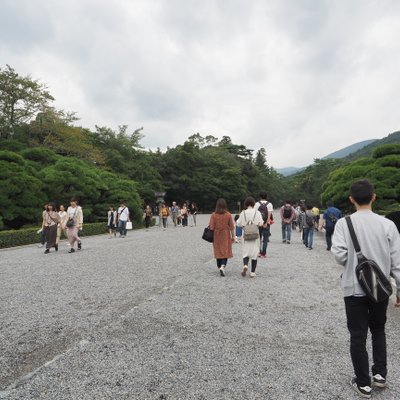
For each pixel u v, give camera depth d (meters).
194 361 3.04
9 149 23.09
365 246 2.47
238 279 6.56
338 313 4.45
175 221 27.55
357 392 2.49
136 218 27.56
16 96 26.94
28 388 2.58
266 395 2.47
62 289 5.82
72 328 3.93
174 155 56.75
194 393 2.50
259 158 97.62
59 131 29.19
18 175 16.95
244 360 3.06
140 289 5.80
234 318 4.24
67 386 2.61
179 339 3.56
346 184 20.84
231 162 67.81
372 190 2.61
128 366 2.94
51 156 23.06
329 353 3.22
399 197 18.94
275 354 3.19
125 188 26.53
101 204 23.91
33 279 6.64
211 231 6.84
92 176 22.81
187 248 11.75
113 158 39.31
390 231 2.48
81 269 7.69
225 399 2.42
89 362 3.02
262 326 3.96
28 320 4.23
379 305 2.50
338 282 6.31
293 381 2.68
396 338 3.63
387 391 2.53
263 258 9.31
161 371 2.85
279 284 6.13
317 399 2.42
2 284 6.23
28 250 12.19
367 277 2.35
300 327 3.93
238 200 65.75
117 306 4.80
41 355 3.23
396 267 2.41
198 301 5.00
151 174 46.69
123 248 11.80
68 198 20.59
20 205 17.25
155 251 10.92
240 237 13.87
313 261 8.79
